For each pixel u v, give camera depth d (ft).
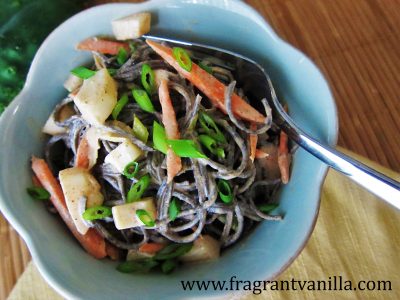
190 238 0.53
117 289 0.48
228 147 0.54
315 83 0.52
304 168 0.52
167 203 0.52
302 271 0.58
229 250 0.55
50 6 0.72
